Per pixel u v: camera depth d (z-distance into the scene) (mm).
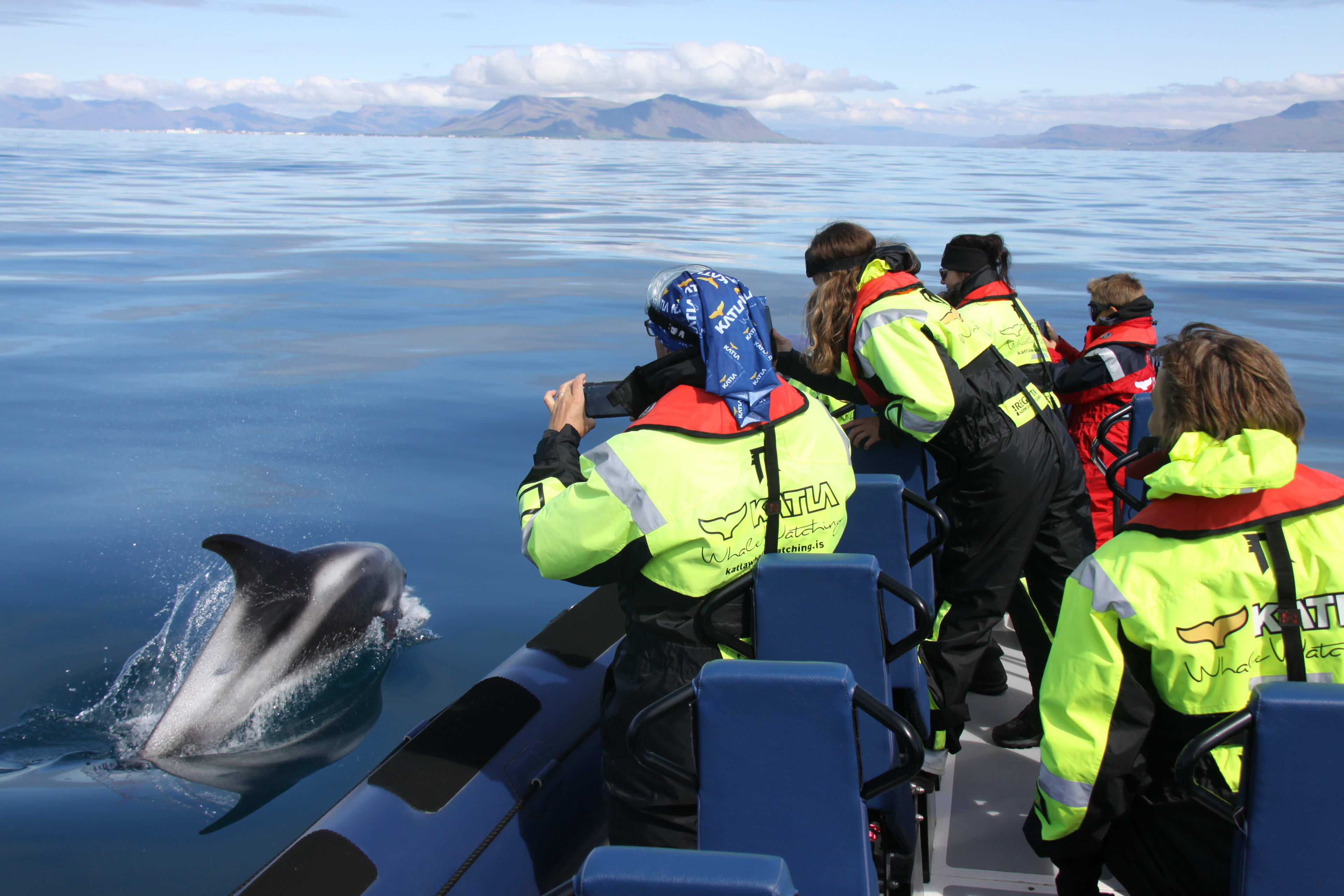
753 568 1821
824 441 1879
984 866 2252
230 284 14695
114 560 4750
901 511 2275
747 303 1803
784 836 1490
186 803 2936
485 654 3941
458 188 45750
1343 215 34031
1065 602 1599
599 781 2461
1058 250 20750
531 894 2174
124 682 3633
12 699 3498
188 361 9445
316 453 6617
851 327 2645
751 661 1479
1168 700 1553
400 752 2277
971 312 3154
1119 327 3590
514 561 4906
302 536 5137
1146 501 2777
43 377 8633
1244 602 1463
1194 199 43281
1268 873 1367
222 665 3365
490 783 2219
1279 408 1463
